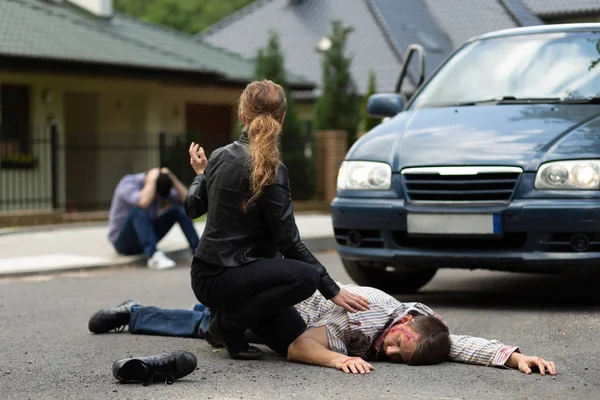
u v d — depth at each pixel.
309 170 23.27
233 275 5.55
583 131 7.68
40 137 21.80
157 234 12.41
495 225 7.51
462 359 5.67
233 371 5.50
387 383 5.15
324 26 38.31
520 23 37.00
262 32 39.66
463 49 9.59
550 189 7.43
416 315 5.81
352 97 25.81
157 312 6.86
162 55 24.25
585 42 8.98
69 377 5.45
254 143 5.51
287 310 5.73
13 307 8.48
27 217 17.62
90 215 18.70
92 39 23.48
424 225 7.73
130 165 24.53
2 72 20.73
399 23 37.28
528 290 9.13
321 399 4.82
